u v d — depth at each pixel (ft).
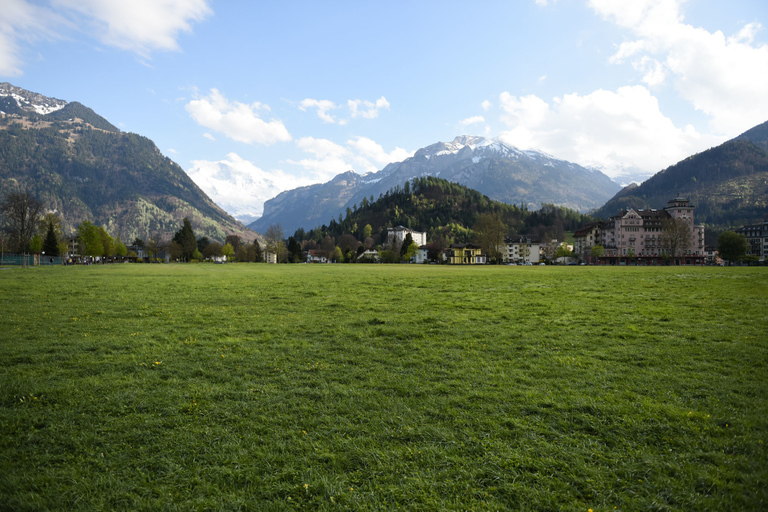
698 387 33.58
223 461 23.39
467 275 176.45
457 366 39.63
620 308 71.87
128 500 20.45
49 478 21.95
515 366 39.47
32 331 54.70
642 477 21.70
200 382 35.40
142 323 60.59
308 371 38.52
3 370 38.83
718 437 25.38
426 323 60.29
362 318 64.08
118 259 523.70
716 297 83.15
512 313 67.77
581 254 615.98
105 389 33.68
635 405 29.84
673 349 44.55
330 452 24.26
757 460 22.79
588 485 21.12
